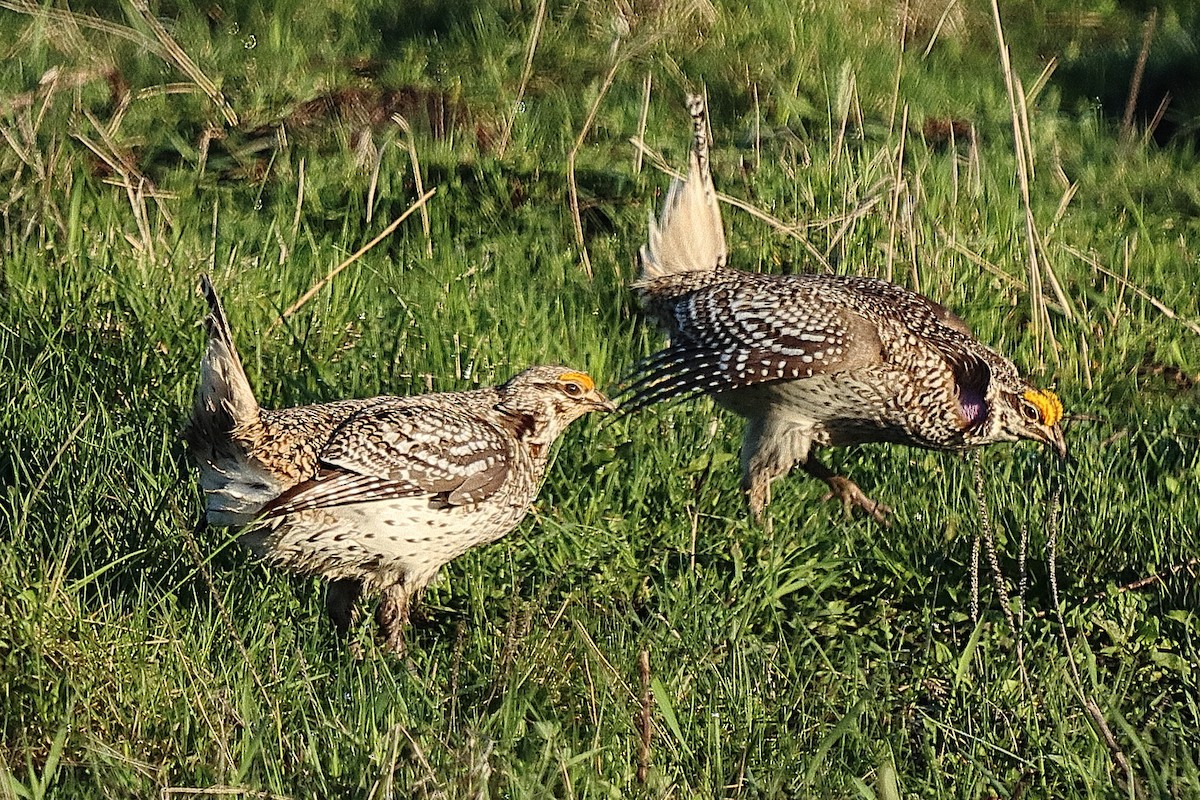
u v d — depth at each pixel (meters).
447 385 11.76
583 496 11.02
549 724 7.87
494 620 9.81
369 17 18.70
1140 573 10.55
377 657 8.92
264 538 9.35
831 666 9.19
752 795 7.87
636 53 18.08
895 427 11.62
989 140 17.72
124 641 8.35
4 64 16.77
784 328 11.30
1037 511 10.99
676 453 11.43
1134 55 19.83
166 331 11.84
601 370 12.68
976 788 8.22
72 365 11.15
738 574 10.16
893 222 13.96
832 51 18.77
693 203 12.38
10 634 8.22
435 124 16.59
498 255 14.62
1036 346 13.68
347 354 12.12
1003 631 9.73
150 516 9.66
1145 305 14.80
